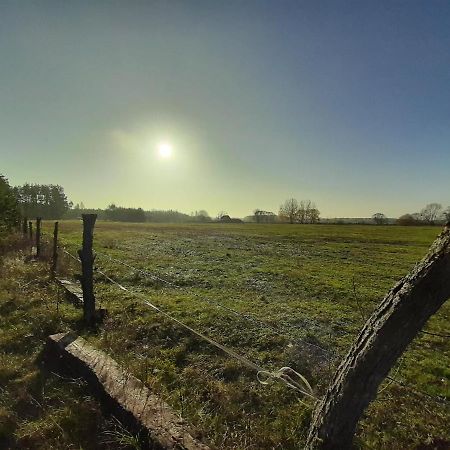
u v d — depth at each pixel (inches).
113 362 221.8
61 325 311.9
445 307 514.9
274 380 246.4
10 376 230.1
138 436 164.7
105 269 620.4
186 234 1739.7
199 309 402.0
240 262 826.2
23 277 451.2
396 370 296.4
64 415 191.5
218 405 223.3
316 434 135.6
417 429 211.9
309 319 414.6
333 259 990.4
